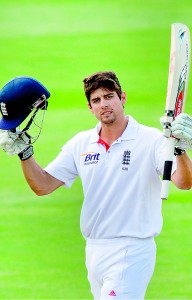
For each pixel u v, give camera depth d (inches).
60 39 1812.3
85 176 724.0
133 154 711.1
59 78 1690.5
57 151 1429.6
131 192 709.9
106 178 714.8
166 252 1138.0
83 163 725.9
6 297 1021.8
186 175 680.4
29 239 1179.3
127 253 708.0
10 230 1204.5
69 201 1280.8
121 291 704.4
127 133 714.8
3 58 1760.6
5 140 705.6
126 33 1825.8
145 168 708.0
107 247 716.7
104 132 719.1
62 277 1077.1
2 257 1133.1
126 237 711.1
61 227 1208.8
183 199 1279.5
